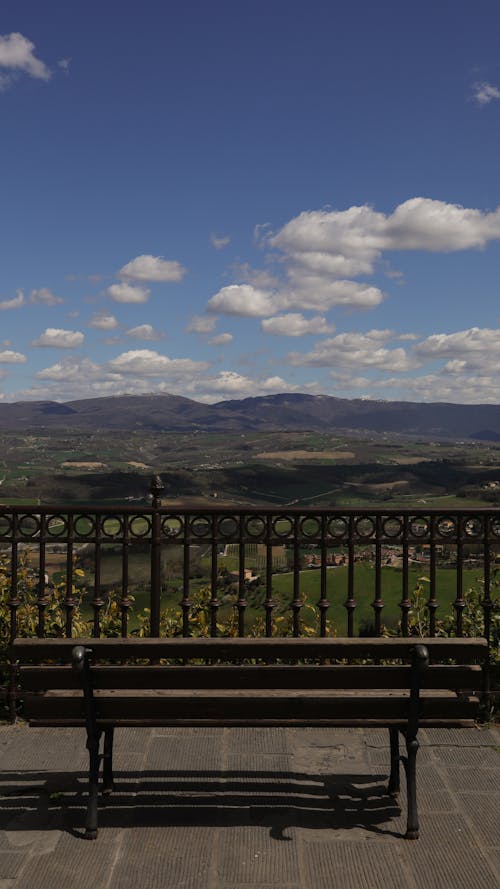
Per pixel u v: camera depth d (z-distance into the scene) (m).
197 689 3.09
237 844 2.92
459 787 3.44
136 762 3.69
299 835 2.99
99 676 3.05
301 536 4.29
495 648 5.05
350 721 3.09
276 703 3.06
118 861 2.80
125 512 4.29
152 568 4.31
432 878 2.69
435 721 3.06
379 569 4.33
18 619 5.08
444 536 4.34
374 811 3.19
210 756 3.77
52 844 2.92
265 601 4.30
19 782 3.49
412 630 5.56
